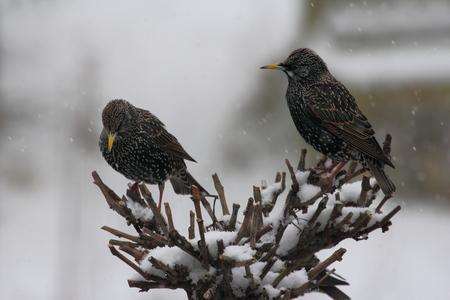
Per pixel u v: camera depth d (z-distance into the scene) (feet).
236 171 58.03
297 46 67.10
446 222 47.80
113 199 12.16
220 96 67.77
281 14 76.84
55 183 56.18
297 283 11.11
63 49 76.79
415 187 52.26
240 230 11.10
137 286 11.14
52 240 45.50
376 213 11.52
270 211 11.82
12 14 83.97
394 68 55.06
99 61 74.18
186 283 10.92
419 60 55.57
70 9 85.35
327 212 11.47
